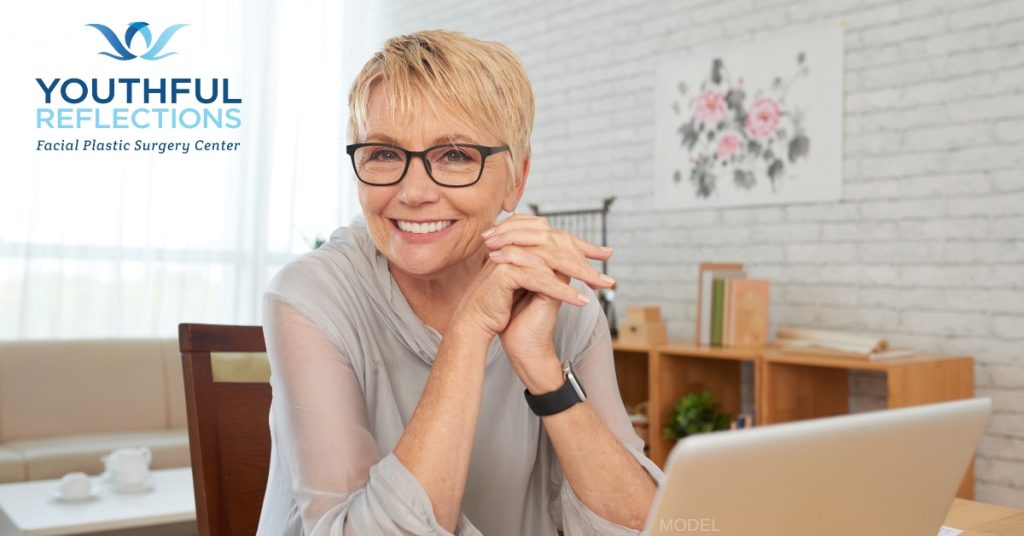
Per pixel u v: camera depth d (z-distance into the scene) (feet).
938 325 11.06
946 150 11.01
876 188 11.65
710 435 1.86
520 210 16.56
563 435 3.30
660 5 14.21
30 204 15.98
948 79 10.99
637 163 14.55
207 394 4.45
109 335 16.57
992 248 10.61
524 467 3.82
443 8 18.26
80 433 13.56
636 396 13.65
